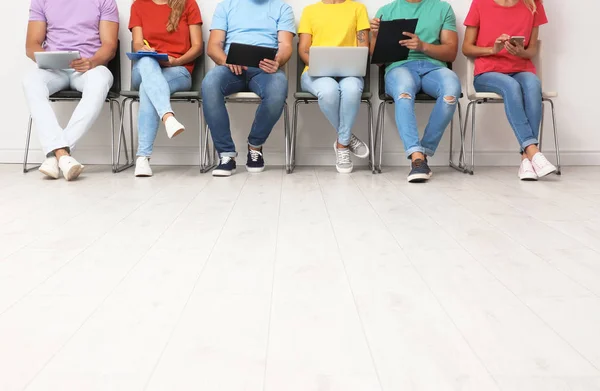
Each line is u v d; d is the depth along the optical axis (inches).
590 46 137.1
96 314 48.6
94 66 122.1
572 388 37.2
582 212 85.8
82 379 38.3
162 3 129.3
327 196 97.7
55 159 114.4
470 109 138.3
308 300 51.6
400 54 119.1
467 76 128.0
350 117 122.0
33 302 51.2
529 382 37.9
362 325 46.4
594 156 139.3
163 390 36.9
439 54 123.5
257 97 121.2
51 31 129.0
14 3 134.9
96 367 39.8
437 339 44.0
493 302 51.3
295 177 119.1
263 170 129.0
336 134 137.9
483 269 60.1
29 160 139.0
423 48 121.6
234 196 97.3
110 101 126.7
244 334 44.8
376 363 40.3
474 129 125.9
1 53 136.4
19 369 39.6
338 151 125.6
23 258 63.6
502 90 119.2
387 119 137.9
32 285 55.4
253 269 59.8
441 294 53.2
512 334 44.9
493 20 125.4
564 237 72.3
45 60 117.2
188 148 138.6
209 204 90.8
